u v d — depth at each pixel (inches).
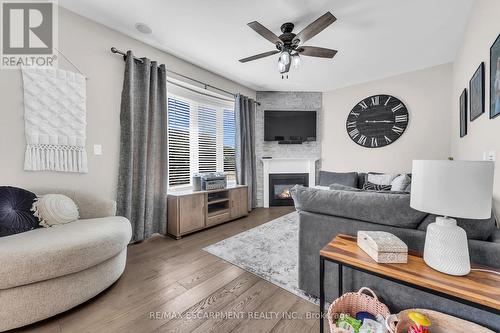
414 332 37.4
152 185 109.7
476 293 32.3
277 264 83.5
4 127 74.1
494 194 62.8
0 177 73.5
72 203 78.2
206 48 115.3
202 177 130.3
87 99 91.7
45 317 52.3
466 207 34.6
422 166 39.2
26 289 50.1
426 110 144.0
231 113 171.9
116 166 101.3
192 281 72.1
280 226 131.6
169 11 86.4
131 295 64.4
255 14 87.5
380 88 160.6
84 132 89.8
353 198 56.5
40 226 69.0
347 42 108.7
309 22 92.5
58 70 84.0
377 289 52.9
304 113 185.9
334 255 45.2
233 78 157.6
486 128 70.1
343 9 84.4
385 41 108.2
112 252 63.6
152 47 113.5
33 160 78.6
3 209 64.5
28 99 77.9
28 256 49.4
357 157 172.6
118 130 101.6
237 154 160.7
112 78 99.0
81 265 56.0
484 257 40.5
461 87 110.0
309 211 63.9
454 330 40.3
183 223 113.7
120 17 90.7
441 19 91.1
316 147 188.7
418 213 47.3
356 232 55.6
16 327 49.6
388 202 51.2
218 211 135.7
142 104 104.7
